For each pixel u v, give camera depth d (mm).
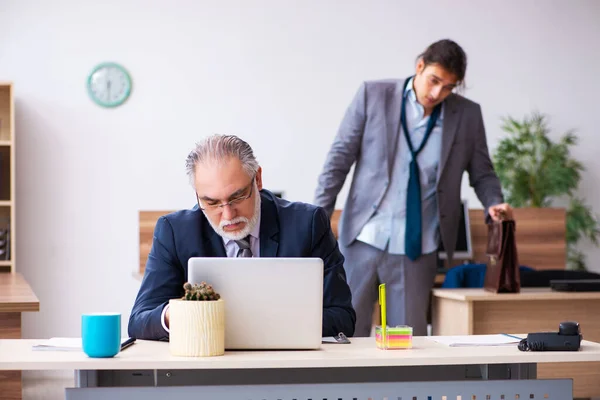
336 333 2814
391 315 4766
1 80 7176
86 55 7348
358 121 4812
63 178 7297
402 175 4750
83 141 7328
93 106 7355
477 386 2375
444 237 4766
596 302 4766
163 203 7461
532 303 4684
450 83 4594
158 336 2635
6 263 6820
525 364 2521
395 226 4727
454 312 4727
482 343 2613
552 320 4703
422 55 4664
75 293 7309
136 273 6402
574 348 2459
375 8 7770
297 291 2465
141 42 7430
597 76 8156
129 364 2201
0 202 6828
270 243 2865
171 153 7473
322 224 2934
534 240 6387
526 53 8016
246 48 7582
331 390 2314
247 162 2689
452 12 7895
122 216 7391
